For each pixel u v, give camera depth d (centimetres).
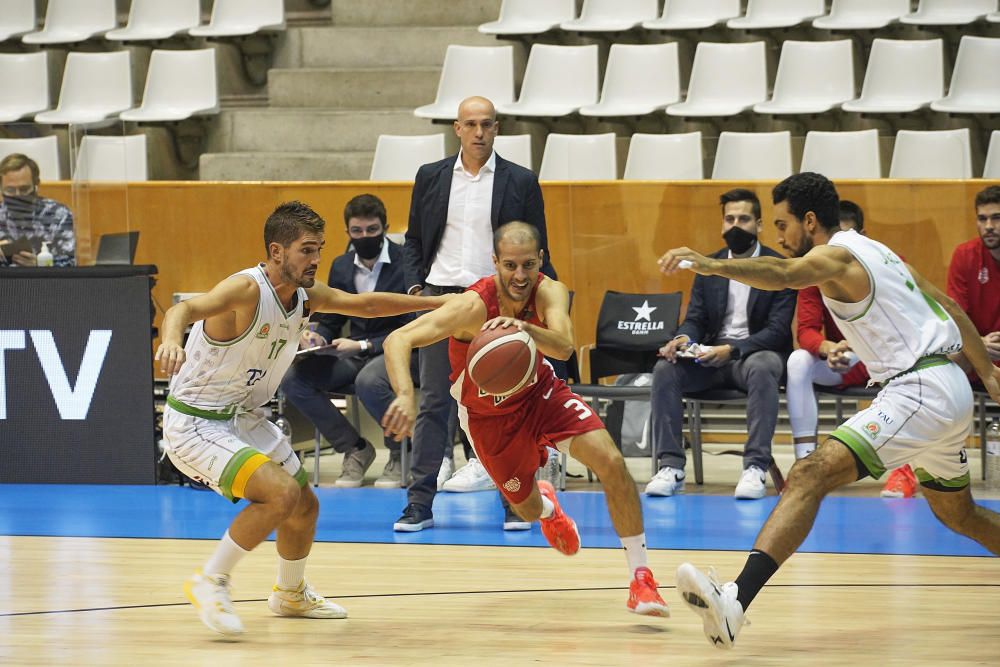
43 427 1161
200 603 613
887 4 1639
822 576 750
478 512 1009
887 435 581
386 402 1102
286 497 618
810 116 1596
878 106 1538
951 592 704
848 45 1595
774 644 597
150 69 1767
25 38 1853
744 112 1586
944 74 1598
